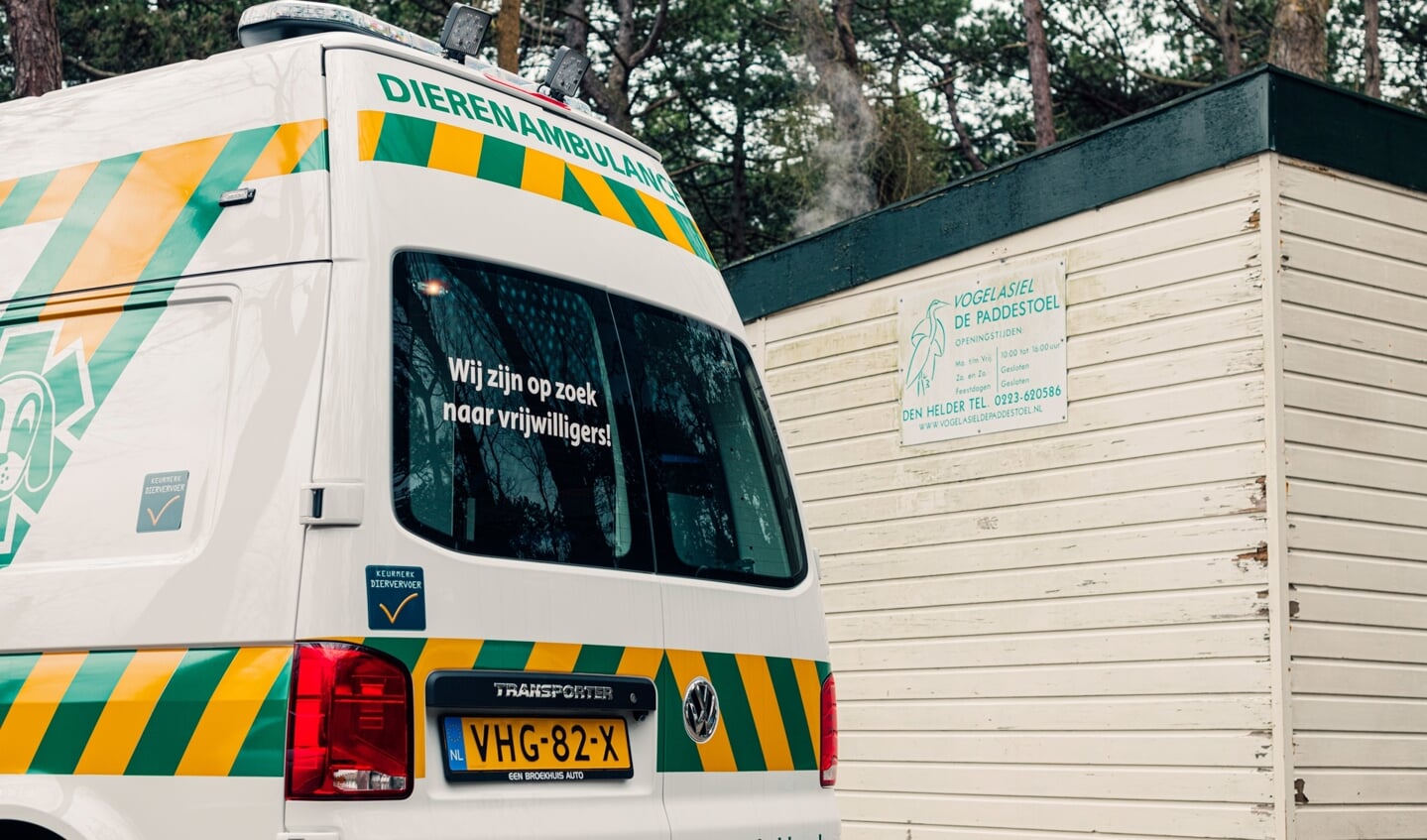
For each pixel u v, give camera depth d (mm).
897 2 27766
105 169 3883
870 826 7848
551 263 3904
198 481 3428
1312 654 6262
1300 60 14648
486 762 3408
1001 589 7387
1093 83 26578
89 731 3391
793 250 8656
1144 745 6680
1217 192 6617
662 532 3971
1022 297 7426
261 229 3533
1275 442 6285
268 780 3143
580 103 4543
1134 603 6789
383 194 3529
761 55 28641
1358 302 6582
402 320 3459
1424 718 6508
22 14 11094
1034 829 7102
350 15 4141
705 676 3982
